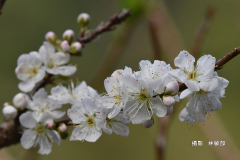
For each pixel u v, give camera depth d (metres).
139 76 0.46
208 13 0.58
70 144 0.78
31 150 0.54
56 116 0.49
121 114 0.47
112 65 0.60
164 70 0.46
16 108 0.49
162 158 0.53
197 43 0.57
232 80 0.86
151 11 0.59
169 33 0.60
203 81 0.46
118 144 0.81
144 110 0.46
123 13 0.52
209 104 0.46
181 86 0.46
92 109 0.47
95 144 0.80
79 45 0.51
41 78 0.51
